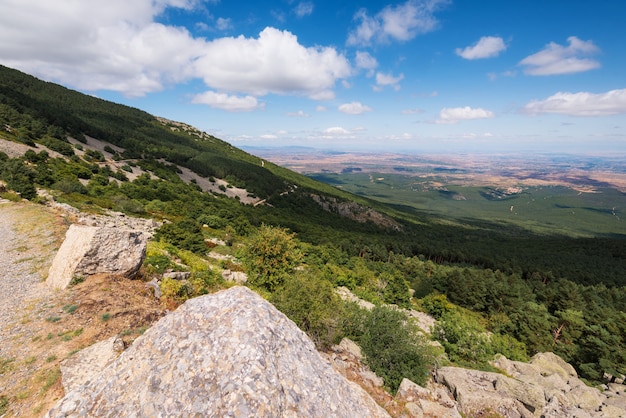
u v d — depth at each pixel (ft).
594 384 91.35
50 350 32.68
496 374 55.72
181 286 53.78
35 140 285.64
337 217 570.46
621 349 107.14
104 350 30.76
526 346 129.49
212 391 15.52
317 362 21.03
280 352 18.66
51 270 52.13
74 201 151.02
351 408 19.95
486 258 352.49
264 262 80.59
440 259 369.09
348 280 155.22
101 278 49.73
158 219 179.83
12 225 86.07
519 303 181.98
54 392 26.58
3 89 443.73
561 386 65.57
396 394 45.60
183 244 112.16
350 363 51.44
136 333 37.06
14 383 28.07
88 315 39.88
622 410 54.60
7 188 128.98
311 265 163.02
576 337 136.98
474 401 46.16
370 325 60.95
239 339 17.67
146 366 17.54
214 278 75.10
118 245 52.90
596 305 189.78
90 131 469.98
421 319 142.41
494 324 156.97
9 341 34.24
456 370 57.31
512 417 45.73
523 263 343.46
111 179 274.36
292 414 15.90
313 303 56.13
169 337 18.76
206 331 18.47
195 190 377.91
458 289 210.18
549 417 46.55
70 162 254.06
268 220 341.21
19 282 51.42
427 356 57.57
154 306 46.29
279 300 58.80
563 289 199.52
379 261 286.25
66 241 53.16
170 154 538.06
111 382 17.28
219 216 229.86
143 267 62.34
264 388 15.56
